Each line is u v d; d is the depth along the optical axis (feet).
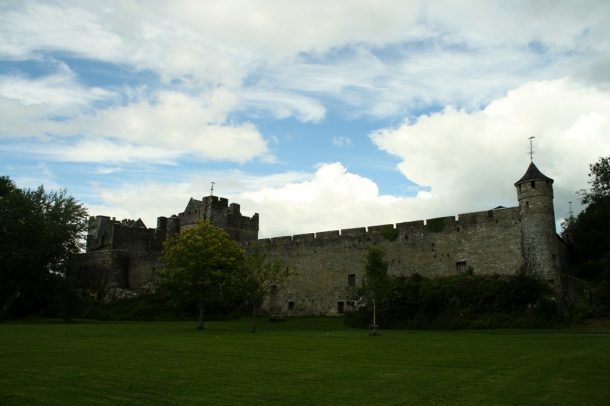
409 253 183.11
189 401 41.29
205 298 150.10
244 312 210.38
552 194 160.56
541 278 152.35
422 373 54.75
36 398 41.39
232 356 69.31
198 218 263.08
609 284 142.00
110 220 283.79
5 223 185.37
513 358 66.28
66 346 79.97
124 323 173.06
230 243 154.92
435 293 156.66
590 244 180.24
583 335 106.42
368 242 193.77
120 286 262.67
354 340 98.94
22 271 184.34
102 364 59.82
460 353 72.90
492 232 166.61
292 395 43.75
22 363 59.62
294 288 207.72
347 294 193.88
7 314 200.64
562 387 47.11
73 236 200.23
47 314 208.64
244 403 40.86
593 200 170.81
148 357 67.00
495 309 147.54
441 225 178.19
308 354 72.38
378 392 45.14
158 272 157.99
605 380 50.34
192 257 146.72
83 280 267.80
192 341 94.17
